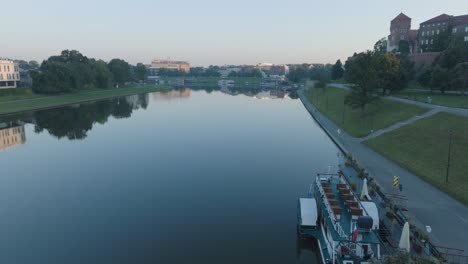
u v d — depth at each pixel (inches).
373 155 2151.8
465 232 1112.8
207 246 1179.3
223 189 1720.0
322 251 1095.0
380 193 1427.2
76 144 2714.1
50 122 3814.0
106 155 2369.6
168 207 1501.0
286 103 6107.3
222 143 2746.1
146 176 1916.8
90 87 7632.9
